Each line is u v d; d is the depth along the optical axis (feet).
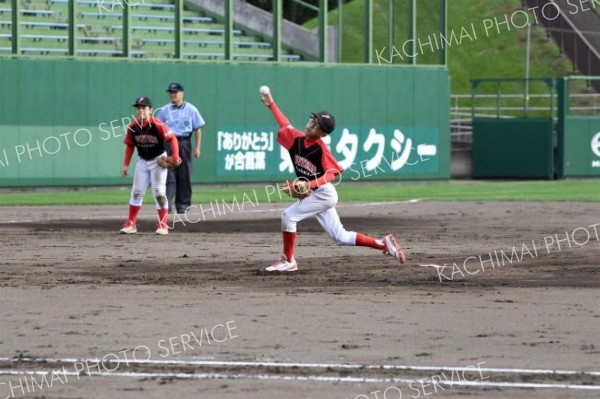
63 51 211.61
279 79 227.81
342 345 62.08
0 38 207.51
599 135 281.54
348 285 86.33
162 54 220.43
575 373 55.31
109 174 211.00
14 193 201.57
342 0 239.91
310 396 50.62
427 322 69.56
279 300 78.28
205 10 225.15
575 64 361.30
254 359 58.44
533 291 83.46
